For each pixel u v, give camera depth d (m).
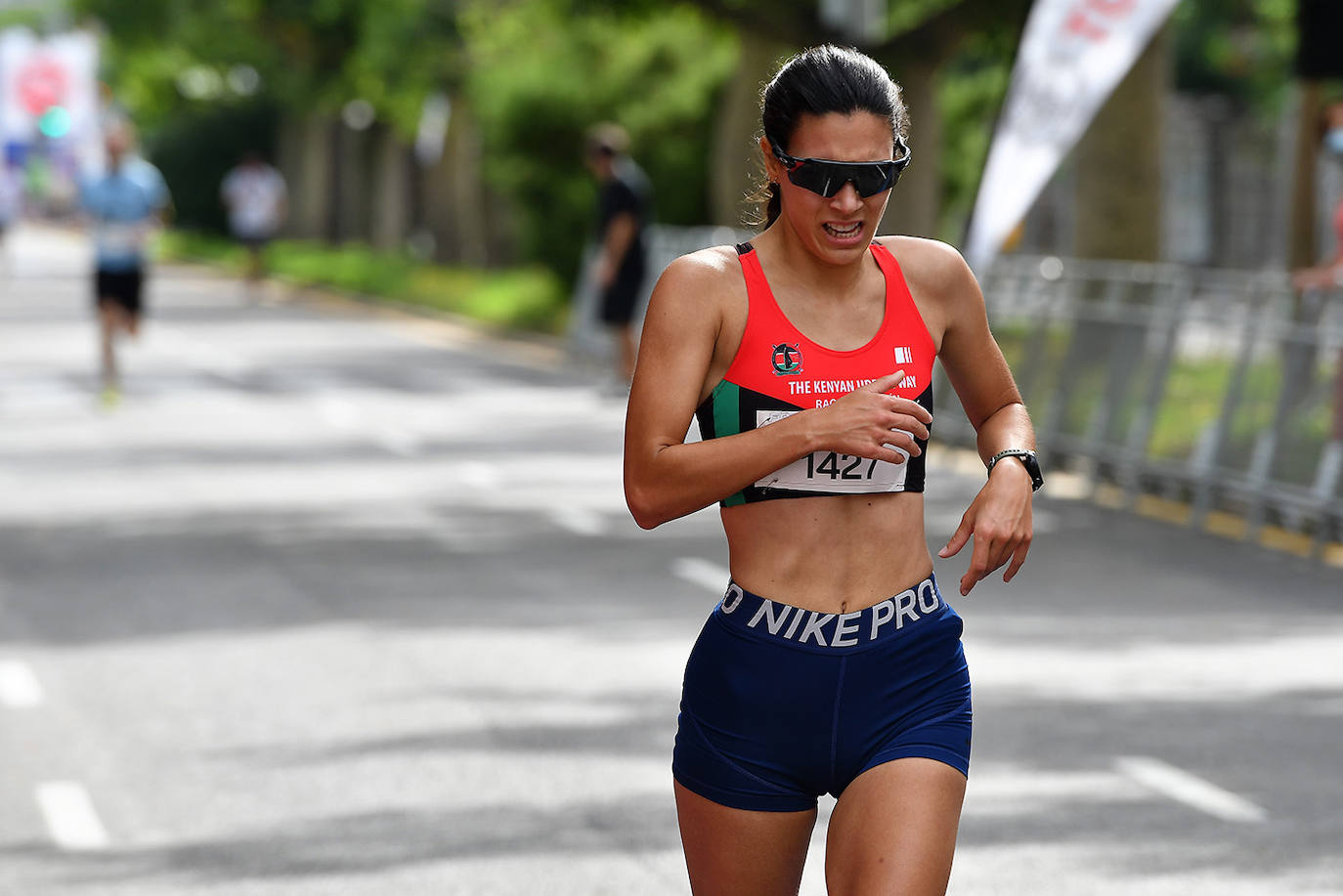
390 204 158.75
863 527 12.48
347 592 33.84
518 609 32.47
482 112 100.12
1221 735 24.91
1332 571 37.16
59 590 34.06
